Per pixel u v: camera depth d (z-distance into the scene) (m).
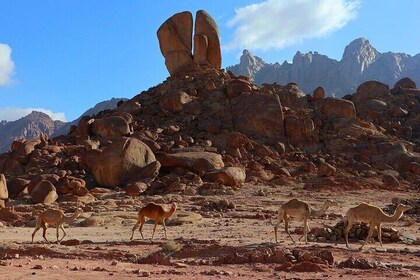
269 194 37.69
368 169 47.38
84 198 35.78
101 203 33.09
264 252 14.27
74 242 17.88
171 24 68.00
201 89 61.22
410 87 70.44
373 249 16.09
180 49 67.25
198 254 15.66
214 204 31.02
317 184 41.94
